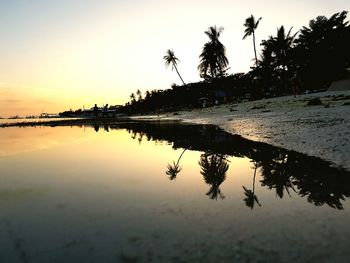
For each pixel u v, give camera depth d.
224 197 2.80
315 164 4.04
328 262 1.49
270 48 37.91
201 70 39.50
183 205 2.56
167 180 3.58
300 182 3.25
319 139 5.82
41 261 1.60
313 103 15.17
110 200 2.74
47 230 2.03
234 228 2.00
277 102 21.69
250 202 2.62
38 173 4.09
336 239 1.76
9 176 3.91
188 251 1.66
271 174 3.73
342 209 2.34
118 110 86.62
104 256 1.64
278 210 2.37
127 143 7.98
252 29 37.56
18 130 16.97
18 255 1.68
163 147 6.89
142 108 74.75
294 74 36.09
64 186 3.31
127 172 4.11
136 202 2.67
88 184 3.39
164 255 1.62
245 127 10.44
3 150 6.96
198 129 11.88
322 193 2.82
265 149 5.69
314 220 2.11
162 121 22.14
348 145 4.88
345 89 25.50
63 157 5.62
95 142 8.47
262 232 1.91
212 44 37.44
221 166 4.41
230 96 47.03
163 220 2.18
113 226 2.08
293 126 8.52
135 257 1.61
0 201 2.75
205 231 1.95
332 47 29.33
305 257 1.55
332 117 9.13
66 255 1.66
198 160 5.01
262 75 40.31
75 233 1.97
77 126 20.33
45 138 10.38
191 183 3.41
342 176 3.37
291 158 4.60
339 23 29.14
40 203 2.66
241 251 1.64
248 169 4.12
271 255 1.58
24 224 2.15
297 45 32.22
